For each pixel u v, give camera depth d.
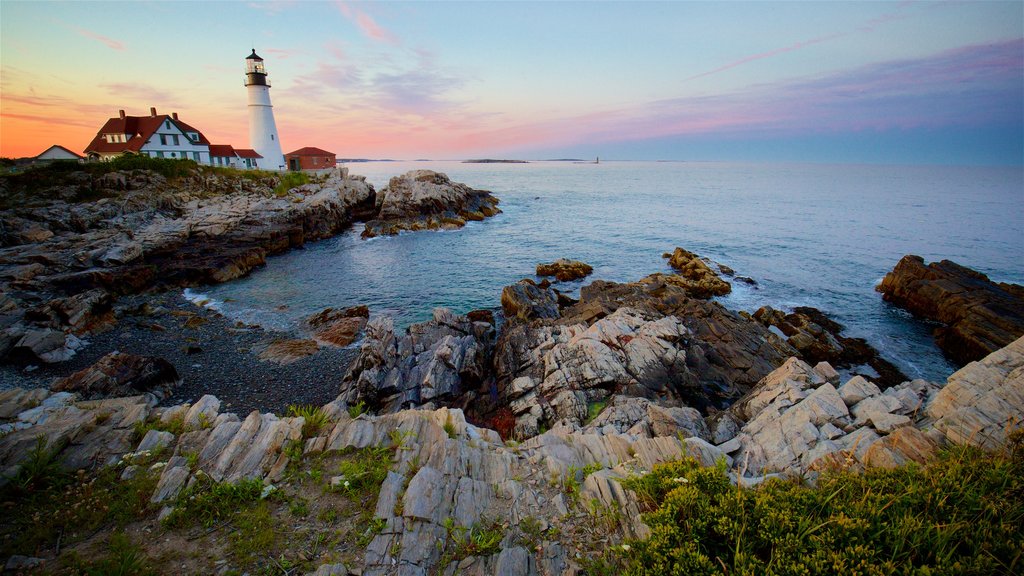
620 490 7.06
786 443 9.13
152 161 52.56
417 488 6.98
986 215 68.50
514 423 16.55
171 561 5.77
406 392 17.48
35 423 8.91
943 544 4.87
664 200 91.38
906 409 9.00
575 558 5.99
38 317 22.67
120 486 7.12
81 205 40.91
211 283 34.47
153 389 17.42
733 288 34.31
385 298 32.31
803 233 54.88
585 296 29.81
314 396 18.56
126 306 27.41
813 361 22.58
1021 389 7.68
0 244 34.34
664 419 11.55
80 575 5.48
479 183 138.50
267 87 77.62
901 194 106.06
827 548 4.93
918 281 29.69
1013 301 25.42
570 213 72.75
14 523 6.31
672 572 4.96
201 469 7.59
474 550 6.12
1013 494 5.61
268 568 5.71
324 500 7.02
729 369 19.52
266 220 48.81
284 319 27.62
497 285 35.72
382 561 5.86
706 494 6.11
